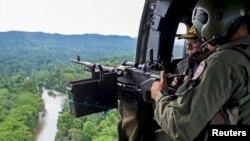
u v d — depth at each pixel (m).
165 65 3.11
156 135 1.65
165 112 1.19
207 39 1.25
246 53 1.11
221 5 1.18
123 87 2.01
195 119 1.10
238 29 1.18
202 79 1.11
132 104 1.95
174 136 1.15
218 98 1.08
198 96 1.10
